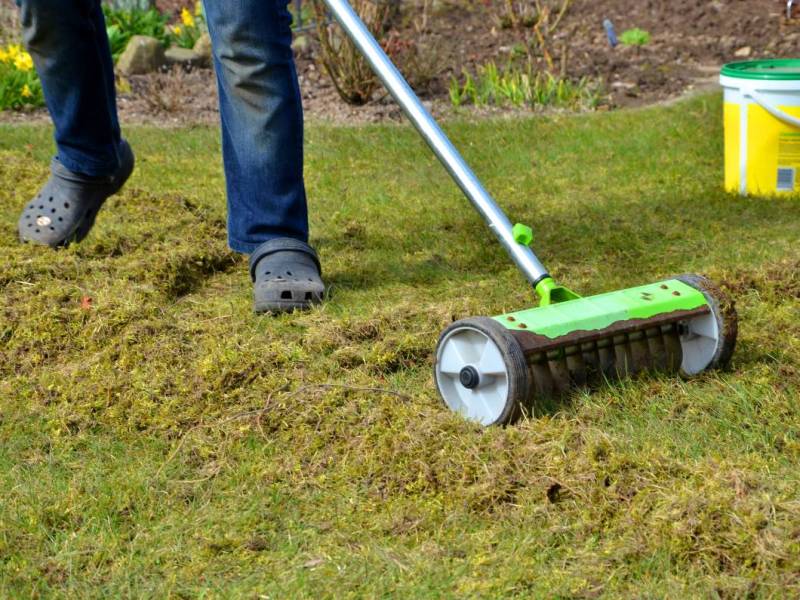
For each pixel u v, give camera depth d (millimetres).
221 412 2178
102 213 3648
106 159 3141
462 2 8047
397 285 3012
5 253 3076
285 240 2840
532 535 1680
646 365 2252
